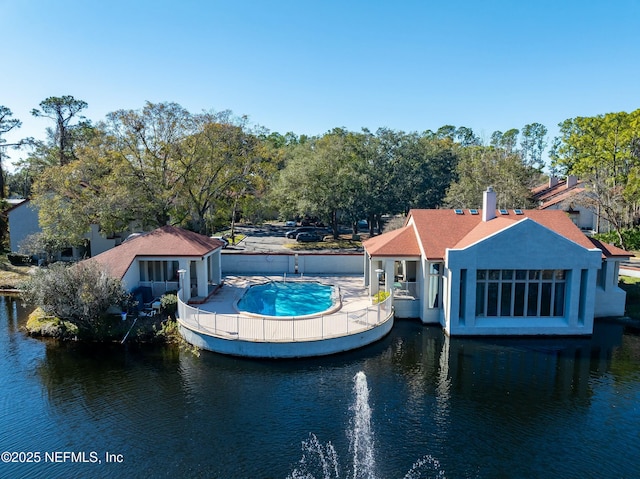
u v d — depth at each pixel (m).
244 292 31.50
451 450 15.17
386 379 20.11
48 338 25.09
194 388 19.34
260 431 16.20
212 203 48.41
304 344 21.88
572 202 47.50
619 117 51.53
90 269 24.89
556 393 18.95
